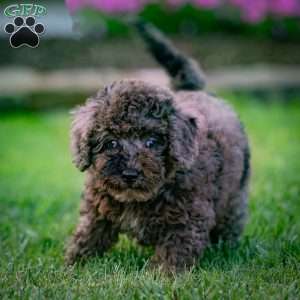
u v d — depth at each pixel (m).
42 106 11.62
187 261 4.61
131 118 4.47
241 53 13.95
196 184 4.64
